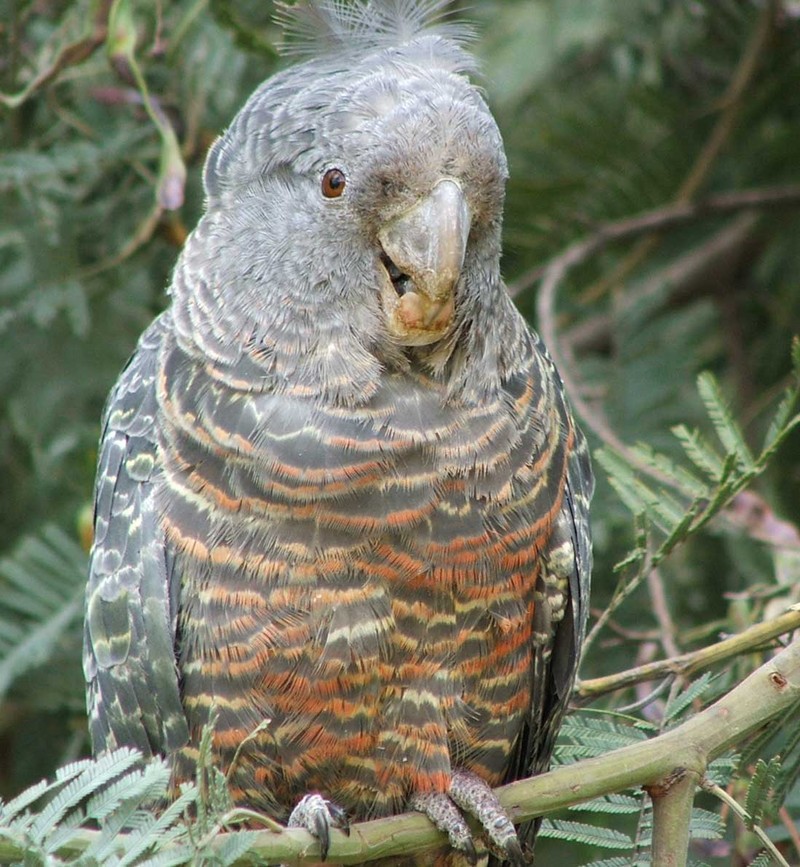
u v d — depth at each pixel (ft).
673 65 41.42
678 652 29.19
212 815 19.62
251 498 23.65
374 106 23.89
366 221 23.93
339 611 23.56
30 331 36.22
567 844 34.06
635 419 35.88
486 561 24.13
